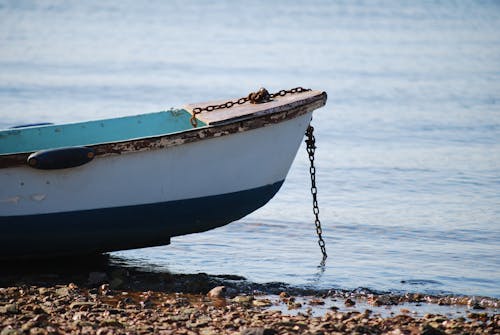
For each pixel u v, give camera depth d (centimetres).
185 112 1706
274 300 1418
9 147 1648
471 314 1340
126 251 1720
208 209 1512
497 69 4881
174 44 5831
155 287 1458
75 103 3631
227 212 1540
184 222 1517
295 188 2355
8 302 1321
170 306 1339
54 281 1468
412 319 1304
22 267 1552
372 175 2508
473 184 2417
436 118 3434
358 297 1459
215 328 1220
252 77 4478
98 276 1477
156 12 8069
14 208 1414
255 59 5159
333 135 3097
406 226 1989
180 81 4297
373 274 1611
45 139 1670
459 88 4216
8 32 6375
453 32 6825
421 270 1648
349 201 2220
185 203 1488
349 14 8119
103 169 1425
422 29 7012
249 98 1594
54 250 1498
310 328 1223
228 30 6750
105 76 4400
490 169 2594
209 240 1830
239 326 1232
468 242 1867
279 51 5553
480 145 2947
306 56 5331
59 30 6600
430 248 1817
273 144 1522
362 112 3566
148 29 6762
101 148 1409
